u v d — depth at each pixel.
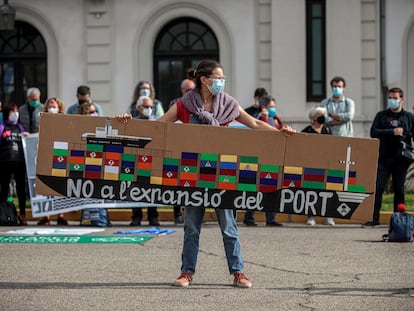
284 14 38.03
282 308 13.52
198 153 15.01
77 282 15.70
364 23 38.03
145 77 39.03
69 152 15.08
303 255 19.23
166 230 23.83
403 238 21.45
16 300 14.10
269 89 38.47
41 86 39.88
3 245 20.66
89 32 39.16
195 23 39.22
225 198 15.04
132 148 15.04
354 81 38.00
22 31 39.78
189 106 15.02
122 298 14.23
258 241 21.72
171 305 13.70
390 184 32.12
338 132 27.64
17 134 26.34
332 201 15.08
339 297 14.41
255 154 15.01
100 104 39.16
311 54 38.38
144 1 38.91
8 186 26.58
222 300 14.08
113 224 26.69
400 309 13.48
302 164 15.04
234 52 38.50
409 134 25.39
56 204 25.94
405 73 38.12
